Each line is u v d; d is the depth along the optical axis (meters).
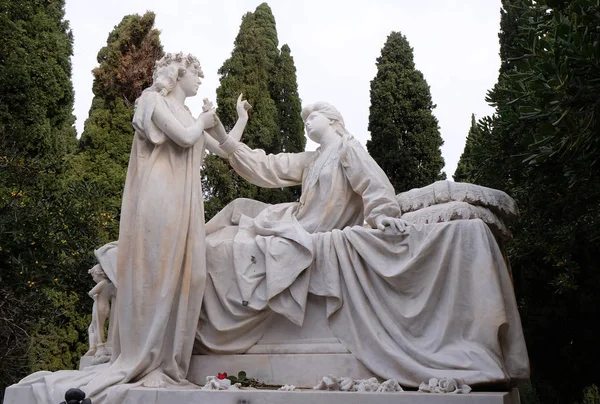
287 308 4.25
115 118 13.67
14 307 8.15
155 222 4.29
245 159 5.11
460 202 4.15
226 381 3.88
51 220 8.31
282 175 5.16
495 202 4.24
